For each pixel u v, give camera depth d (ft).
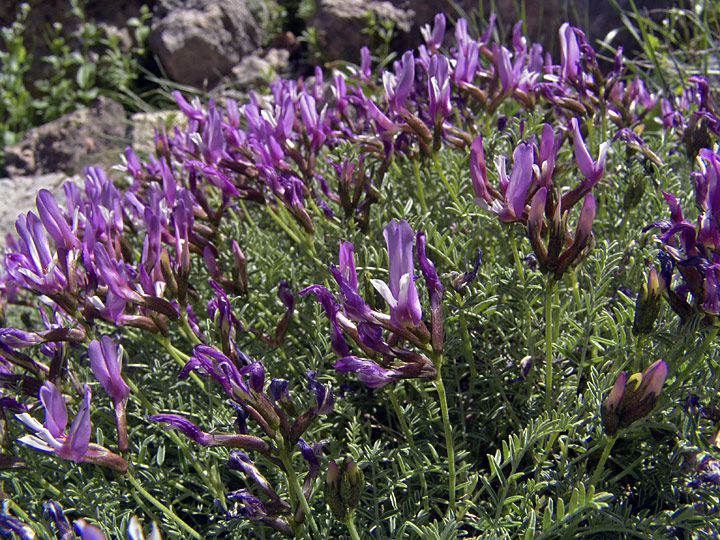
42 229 0.74
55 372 0.79
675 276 0.79
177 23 2.02
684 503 0.78
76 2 2.14
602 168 0.70
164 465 0.88
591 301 0.80
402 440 0.88
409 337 0.64
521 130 0.96
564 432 0.81
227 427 0.82
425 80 1.04
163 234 0.90
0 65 2.18
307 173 0.95
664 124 1.09
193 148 1.07
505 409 0.86
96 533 0.50
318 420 0.83
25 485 0.79
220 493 0.76
